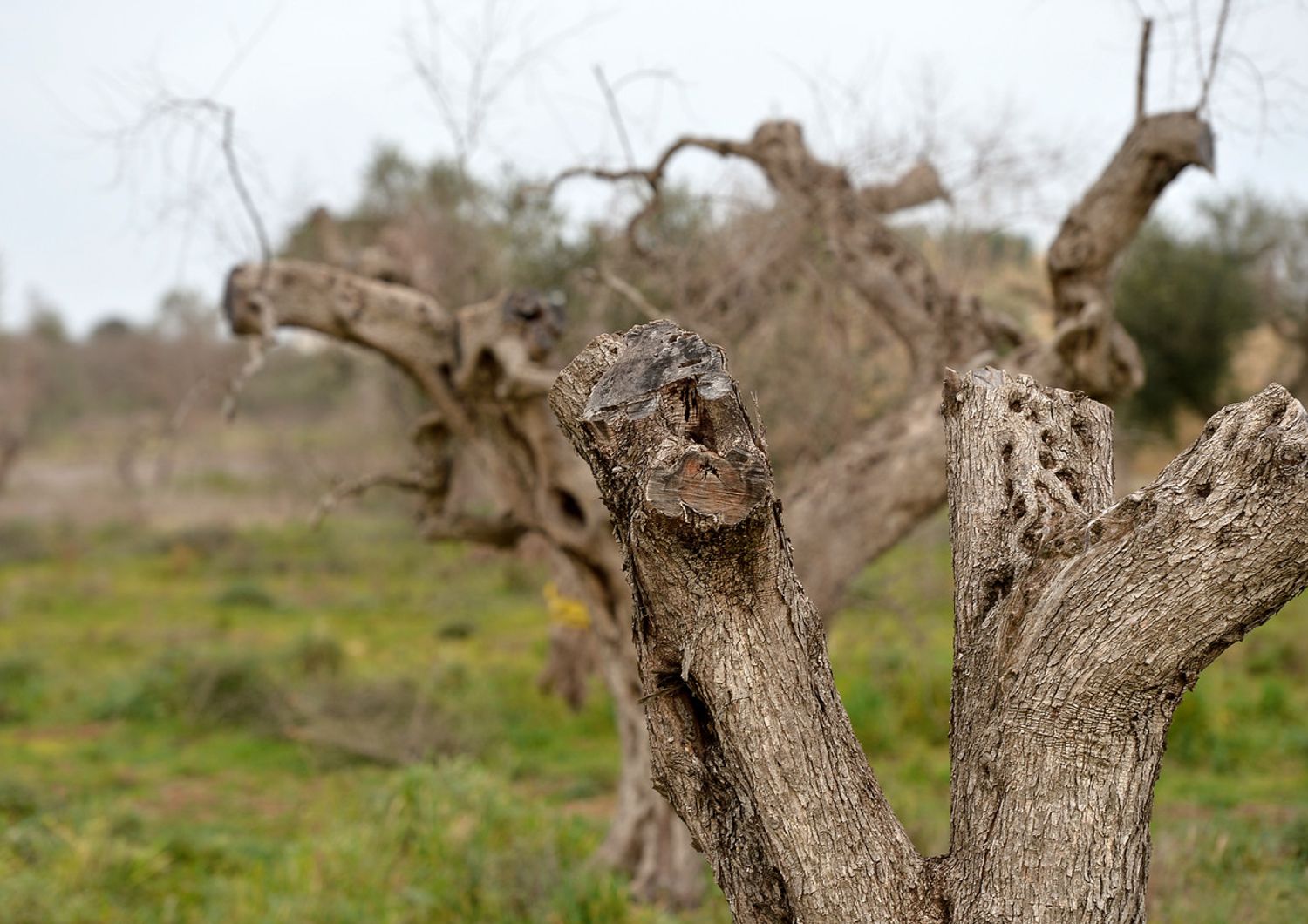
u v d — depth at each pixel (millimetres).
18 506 30281
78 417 45844
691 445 1965
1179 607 1960
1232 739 9250
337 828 7004
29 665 13367
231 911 5934
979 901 2100
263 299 6238
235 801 8930
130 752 10500
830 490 6332
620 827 6750
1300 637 12500
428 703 10977
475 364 6438
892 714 10375
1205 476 1955
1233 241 19297
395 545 23656
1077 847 2043
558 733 11297
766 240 7102
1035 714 2076
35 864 6641
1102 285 6016
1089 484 2492
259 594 18594
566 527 6715
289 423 37188
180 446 35188
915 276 6793
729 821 2230
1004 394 2600
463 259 9430
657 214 7742
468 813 6980
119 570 22391
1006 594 2271
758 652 2049
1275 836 5801
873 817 2176
